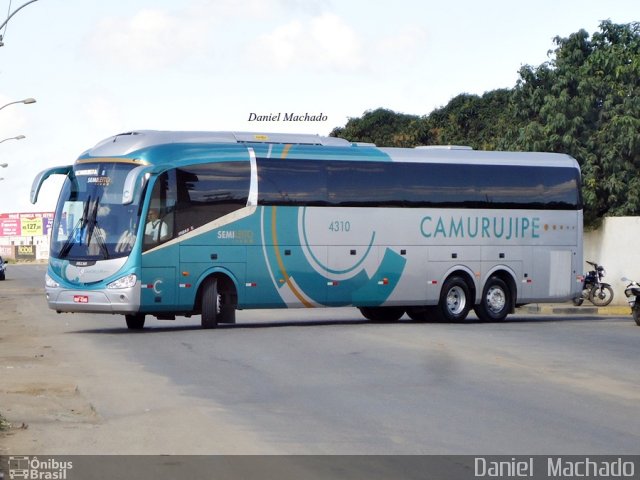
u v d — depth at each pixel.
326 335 23.53
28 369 17.39
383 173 26.95
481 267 28.31
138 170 24.00
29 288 53.75
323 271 26.11
